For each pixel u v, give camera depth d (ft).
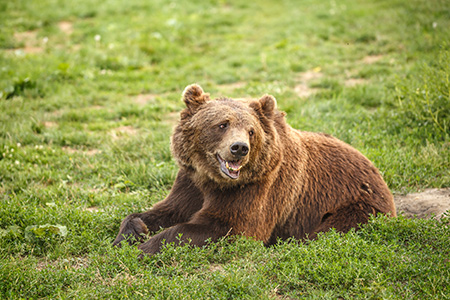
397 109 44.55
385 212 28.02
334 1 95.81
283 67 64.08
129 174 38.55
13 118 47.60
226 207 25.67
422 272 21.77
